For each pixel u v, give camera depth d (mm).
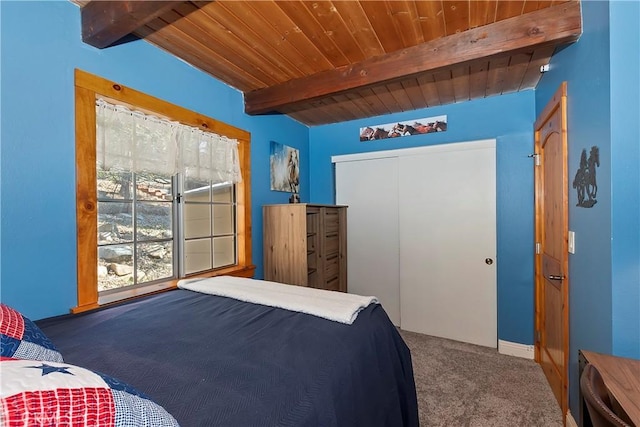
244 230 2703
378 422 1142
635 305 1209
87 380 542
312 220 2936
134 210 1948
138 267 1968
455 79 2443
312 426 788
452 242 2990
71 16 1515
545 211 2318
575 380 1641
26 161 1344
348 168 3570
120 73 1730
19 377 479
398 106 3064
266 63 2184
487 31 1754
